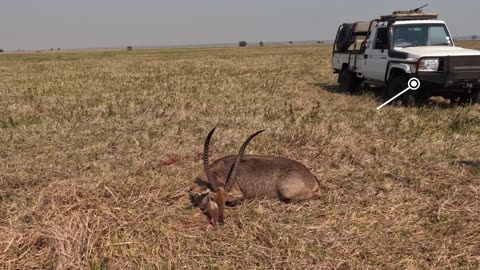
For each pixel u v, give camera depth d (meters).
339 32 16.25
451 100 12.84
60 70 29.00
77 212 5.14
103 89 16.42
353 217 5.34
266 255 4.59
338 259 4.49
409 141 8.33
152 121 10.16
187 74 23.14
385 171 6.86
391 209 5.56
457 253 4.59
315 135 8.45
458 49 11.86
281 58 38.97
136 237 4.82
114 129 9.50
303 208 5.64
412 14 13.07
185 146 8.21
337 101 13.10
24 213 5.30
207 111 11.27
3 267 4.31
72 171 6.95
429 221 5.29
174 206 5.65
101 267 4.32
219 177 5.91
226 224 5.20
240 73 23.09
